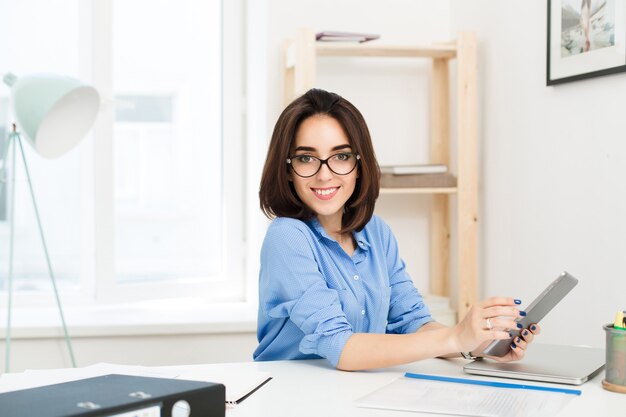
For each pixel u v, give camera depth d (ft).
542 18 8.43
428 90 10.93
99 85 10.65
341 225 5.79
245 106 11.32
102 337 9.55
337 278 5.56
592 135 7.58
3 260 10.56
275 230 5.45
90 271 10.84
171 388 3.60
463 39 9.64
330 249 5.65
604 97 7.38
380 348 4.82
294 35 10.48
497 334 4.61
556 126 8.18
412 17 10.87
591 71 7.48
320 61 10.59
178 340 9.71
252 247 11.09
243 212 11.35
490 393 4.28
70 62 10.74
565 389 4.34
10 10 10.52
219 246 11.40
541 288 8.50
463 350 4.71
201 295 11.14
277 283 5.38
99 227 10.63
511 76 9.11
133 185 11.07
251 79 11.08
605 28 7.24
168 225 11.23
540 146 8.50
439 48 9.77
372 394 4.26
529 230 8.75
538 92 8.53
